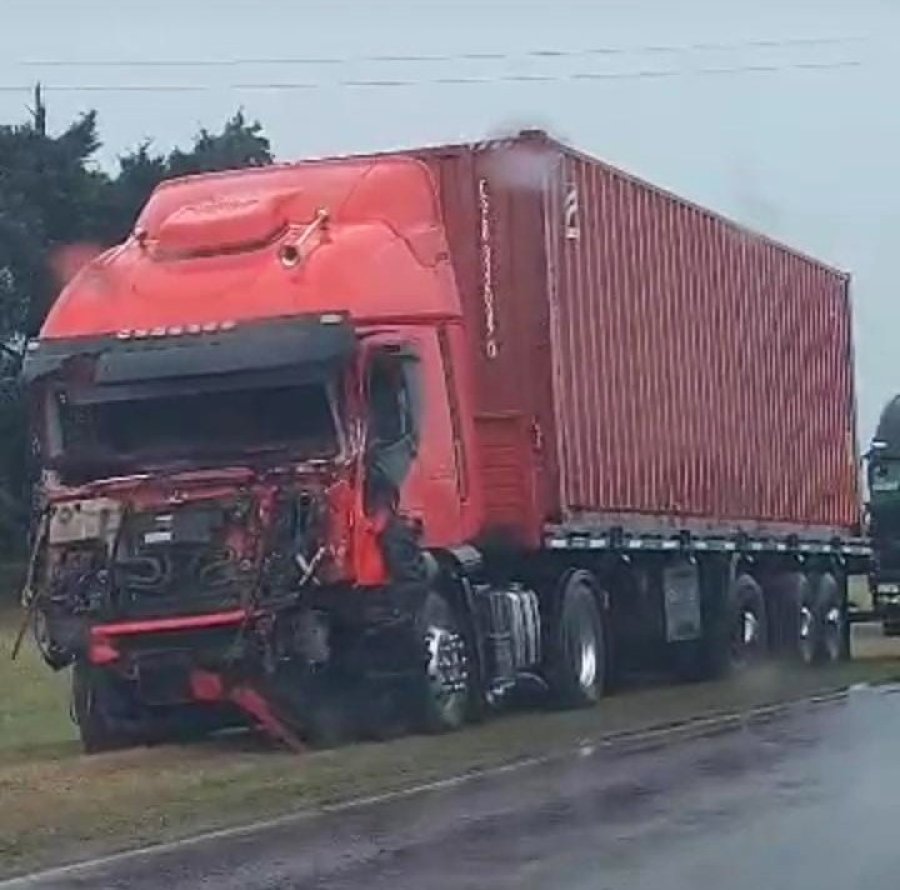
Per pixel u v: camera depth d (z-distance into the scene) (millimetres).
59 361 18203
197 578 17438
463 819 13812
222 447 17844
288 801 14773
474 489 19875
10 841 13055
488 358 20609
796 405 30359
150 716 18969
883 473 33344
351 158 20172
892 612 33094
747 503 27797
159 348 18062
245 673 17594
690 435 25625
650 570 24703
